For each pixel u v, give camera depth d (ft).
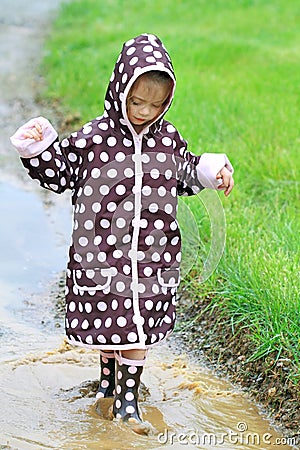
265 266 18.35
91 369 16.66
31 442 13.79
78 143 13.88
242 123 30.99
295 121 30.55
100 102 36.11
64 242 24.07
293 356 15.98
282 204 24.08
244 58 43.14
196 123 30.50
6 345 17.70
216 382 16.57
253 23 55.67
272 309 17.10
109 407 14.80
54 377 16.31
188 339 18.34
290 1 63.93
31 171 13.75
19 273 21.77
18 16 63.93
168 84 13.80
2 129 35.35
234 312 17.89
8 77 44.68
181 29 53.01
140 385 15.87
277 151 27.30
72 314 14.16
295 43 48.98
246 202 24.07
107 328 13.78
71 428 14.32
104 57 44.32
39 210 26.40
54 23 61.41
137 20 58.80
